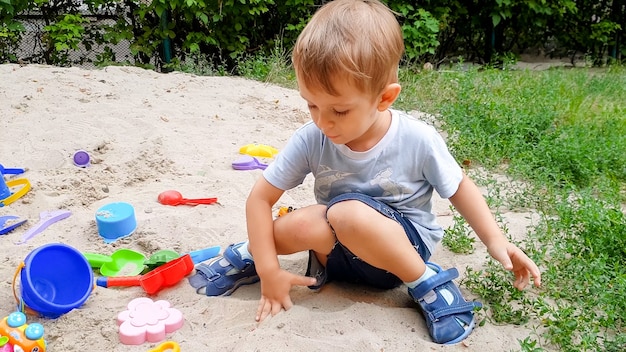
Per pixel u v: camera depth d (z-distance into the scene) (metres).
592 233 1.83
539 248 1.82
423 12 4.41
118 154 2.30
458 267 1.74
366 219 1.46
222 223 1.92
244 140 2.54
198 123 2.65
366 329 1.50
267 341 1.45
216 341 1.48
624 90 3.86
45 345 1.46
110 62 4.00
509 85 3.64
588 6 5.32
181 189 2.12
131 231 1.86
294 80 3.59
